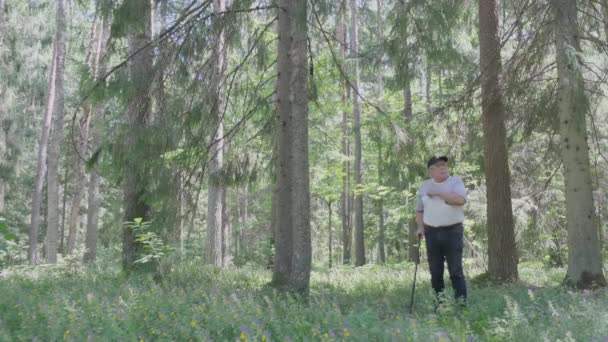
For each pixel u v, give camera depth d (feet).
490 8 31.65
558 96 27.94
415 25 29.63
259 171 32.94
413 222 58.65
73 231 73.92
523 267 44.70
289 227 31.27
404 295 24.20
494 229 31.55
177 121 27.12
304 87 25.84
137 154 26.71
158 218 28.22
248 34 31.89
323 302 17.37
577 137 27.02
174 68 27.04
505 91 29.01
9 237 17.93
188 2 29.17
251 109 32.71
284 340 12.56
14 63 77.15
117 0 26.89
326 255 133.59
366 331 13.41
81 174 73.97
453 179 21.12
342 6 28.73
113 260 38.63
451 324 15.15
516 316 14.66
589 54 30.07
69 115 85.87
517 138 32.65
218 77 27.99
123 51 30.48
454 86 32.71
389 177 35.19
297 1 25.64
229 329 14.33
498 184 31.65
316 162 73.87
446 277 33.73
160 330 14.19
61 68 58.65
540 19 27.35
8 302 18.71
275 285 29.71
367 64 31.83
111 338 13.21
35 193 75.00
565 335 12.92
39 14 77.87
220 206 52.75
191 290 21.67
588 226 26.81
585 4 28.50
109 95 27.07
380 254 83.97
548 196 42.27
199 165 28.84
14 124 81.15
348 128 77.20
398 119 40.60
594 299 18.97
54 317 14.70
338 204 125.49
